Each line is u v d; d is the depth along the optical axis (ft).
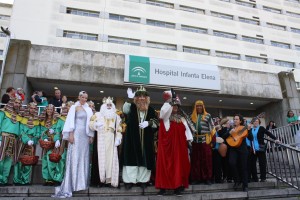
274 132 35.12
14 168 18.62
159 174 16.22
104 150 16.87
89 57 43.55
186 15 90.74
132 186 17.04
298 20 108.78
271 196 19.36
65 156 18.52
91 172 17.10
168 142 16.94
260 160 22.91
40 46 42.37
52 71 41.47
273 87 52.16
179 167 16.38
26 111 19.56
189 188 18.11
